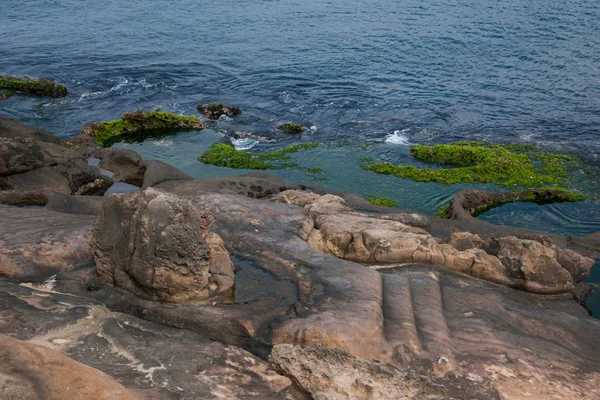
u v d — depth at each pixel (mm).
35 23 48688
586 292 10680
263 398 6324
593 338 8773
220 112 27203
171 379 6398
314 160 21969
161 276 7969
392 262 10125
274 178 16000
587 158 21609
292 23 44719
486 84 30297
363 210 13820
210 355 6965
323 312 7840
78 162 16781
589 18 39688
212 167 21859
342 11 47375
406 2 48375
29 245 9414
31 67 35750
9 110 28422
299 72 33375
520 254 9992
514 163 20688
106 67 35344
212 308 8016
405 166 20906
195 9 51094
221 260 8664
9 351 4750
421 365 7391
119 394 4785
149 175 15781
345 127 25375
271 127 25703
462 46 36406
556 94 28531
